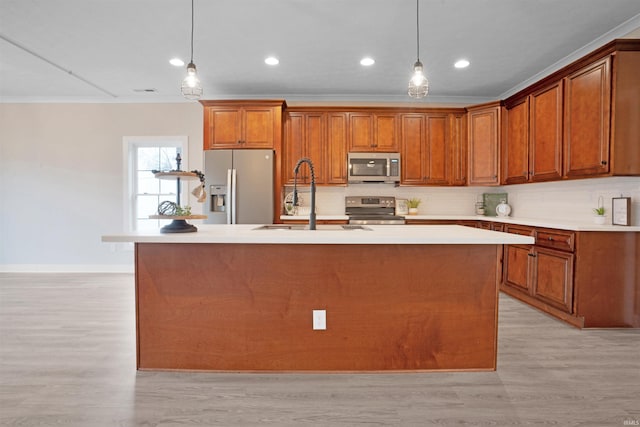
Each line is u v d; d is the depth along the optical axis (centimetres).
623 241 276
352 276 199
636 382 192
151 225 507
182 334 202
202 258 200
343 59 358
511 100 410
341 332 201
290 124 451
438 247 199
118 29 301
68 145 495
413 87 233
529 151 374
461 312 201
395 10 269
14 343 245
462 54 347
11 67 384
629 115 266
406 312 201
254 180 411
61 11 273
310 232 203
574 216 348
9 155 496
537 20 283
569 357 223
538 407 169
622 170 267
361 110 452
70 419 159
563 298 289
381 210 485
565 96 318
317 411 166
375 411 166
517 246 357
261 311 200
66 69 390
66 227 499
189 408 168
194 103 491
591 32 303
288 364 201
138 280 201
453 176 457
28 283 427
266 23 289
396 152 452
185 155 493
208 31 303
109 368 207
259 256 199
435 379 195
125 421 158
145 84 438
